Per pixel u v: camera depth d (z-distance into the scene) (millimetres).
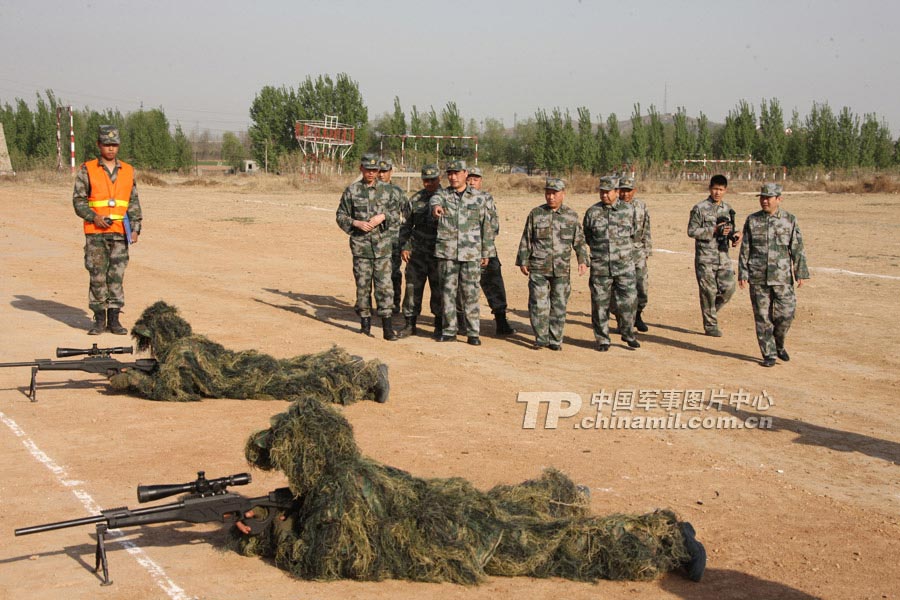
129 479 6805
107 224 11812
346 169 67000
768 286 11656
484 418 8859
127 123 90875
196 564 5457
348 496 5273
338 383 9203
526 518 5629
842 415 9555
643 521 5629
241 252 22312
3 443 7637
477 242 12398
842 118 80000
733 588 5379
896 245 25062
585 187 54125
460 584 5281
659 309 15758
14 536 5777
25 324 12562
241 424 8328
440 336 12758
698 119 86688
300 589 5148
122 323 12875
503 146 112000
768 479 7477
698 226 13438
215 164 126812
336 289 17109
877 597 5309
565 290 12336
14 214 30484
